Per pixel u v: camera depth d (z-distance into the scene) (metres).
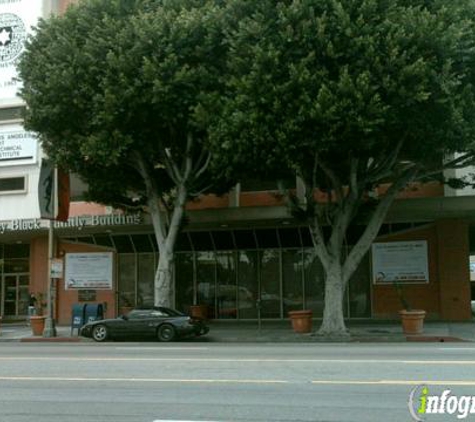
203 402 8.84
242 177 21.17
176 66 19.58
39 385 10.68
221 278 30.06
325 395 9.21
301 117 17.52
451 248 27.12
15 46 32.59
